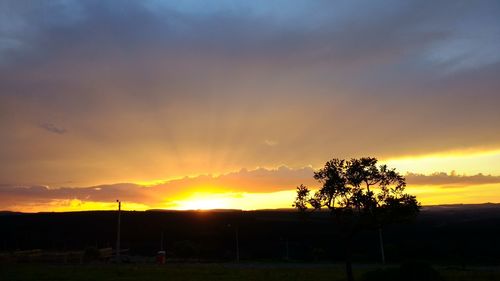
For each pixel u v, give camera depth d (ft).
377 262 268.62
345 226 95.40
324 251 328.29
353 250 340.18
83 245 428.56
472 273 150.61
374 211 92.43
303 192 96.84
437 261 270.05
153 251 392.06
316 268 191.31
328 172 95.14
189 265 219.20
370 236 413.80
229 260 305.53
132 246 427.74
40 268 180.34
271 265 225.97
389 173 93.86
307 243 410.31
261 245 422.00
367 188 94.12
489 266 226.79
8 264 217.15
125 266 199.82
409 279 106.11
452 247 332.80
